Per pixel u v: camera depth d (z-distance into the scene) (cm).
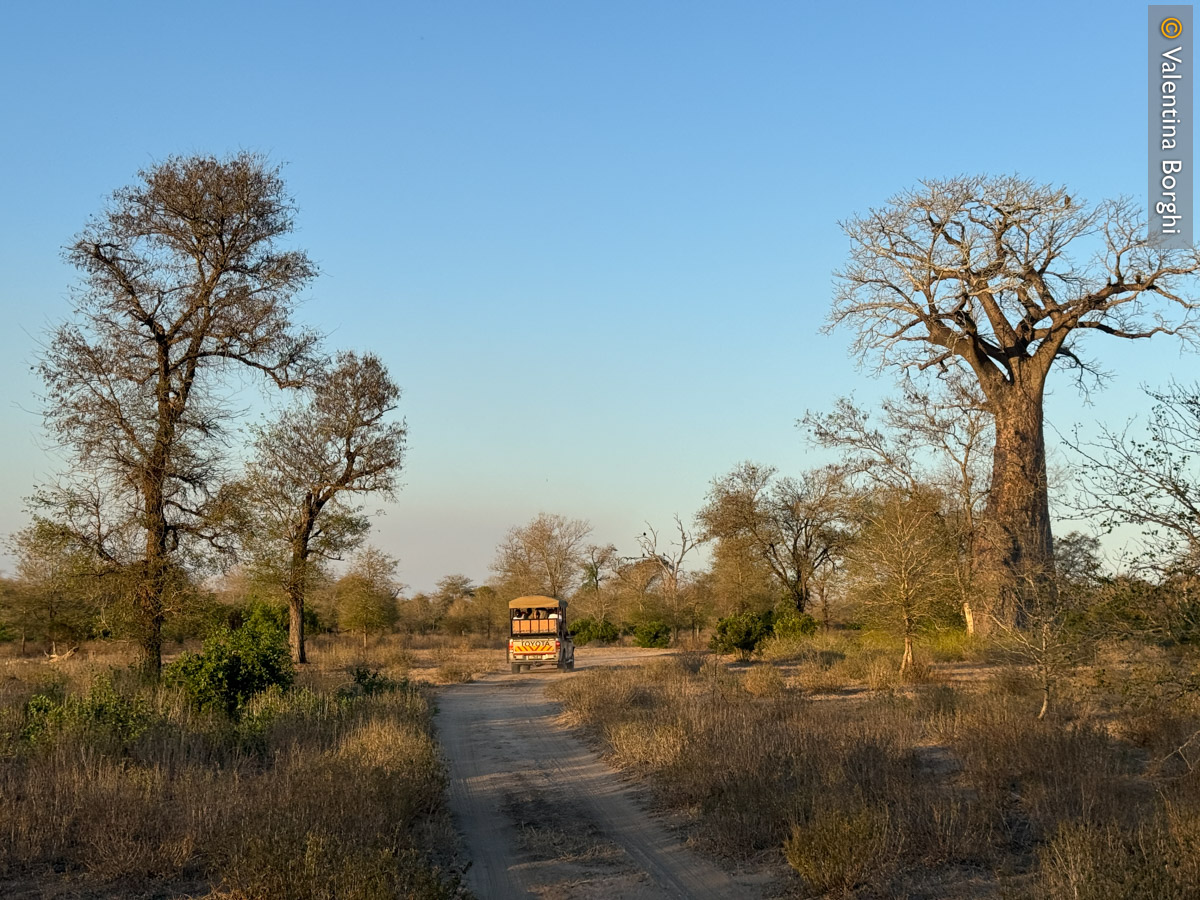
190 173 2431
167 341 2462
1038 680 1466
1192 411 826
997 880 691
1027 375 2906
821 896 709
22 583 4003
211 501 2477
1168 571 834
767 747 1101
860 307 3156
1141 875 577
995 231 2928
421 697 2162
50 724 1273
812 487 4891
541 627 3547
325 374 2777
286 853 701
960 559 2838
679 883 781
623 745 1387
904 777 965
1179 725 1121
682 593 5928
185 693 1611
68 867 790
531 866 848
